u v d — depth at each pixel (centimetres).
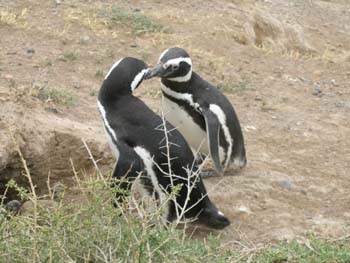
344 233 977
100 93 973
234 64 1864
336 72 1938
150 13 2053
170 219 922
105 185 718
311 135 1454
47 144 1126
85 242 705
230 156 1147
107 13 1923
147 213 771
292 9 2888
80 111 1318
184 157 927
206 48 1919
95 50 1683
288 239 943
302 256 852
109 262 686
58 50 1634
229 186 1113
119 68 966
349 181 1226
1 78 1375
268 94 1689
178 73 1067
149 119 940
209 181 1130
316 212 1074
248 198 1087
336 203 1119
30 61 1534
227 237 952
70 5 1948
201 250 828
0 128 1091
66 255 673
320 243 893
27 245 695
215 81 1697
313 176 1235
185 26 2036
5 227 714
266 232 975
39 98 1284
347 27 2880
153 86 1580
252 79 1777
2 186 1118
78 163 1155
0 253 673
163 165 914
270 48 2184
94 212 716
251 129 1455
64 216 704
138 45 1780
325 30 2778
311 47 2542
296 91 1747
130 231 691
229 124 1116
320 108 1639
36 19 1797
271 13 2719
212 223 943
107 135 958
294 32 2569
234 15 2280
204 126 1120
